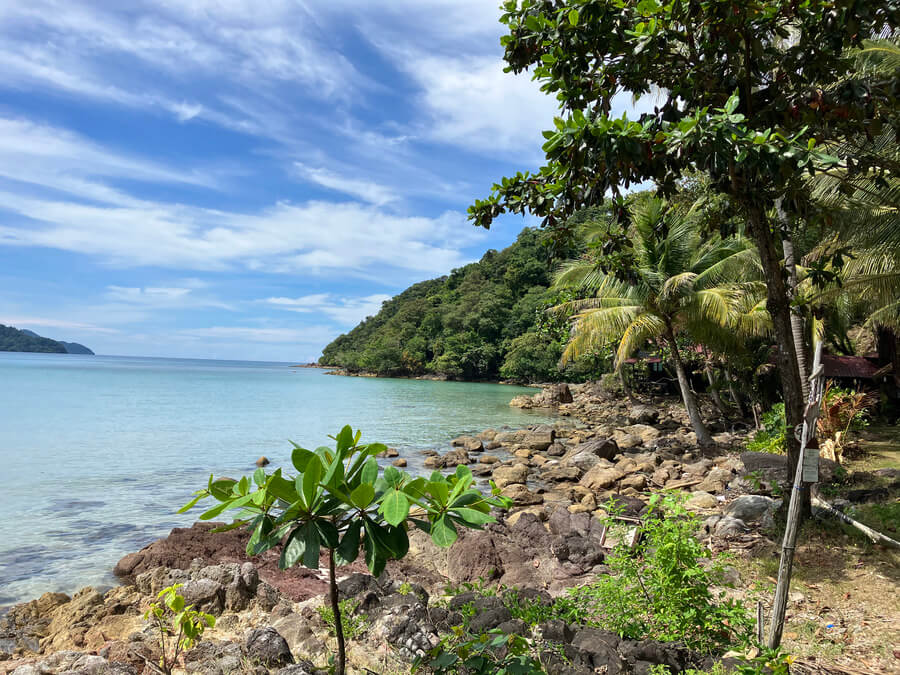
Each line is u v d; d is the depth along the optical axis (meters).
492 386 71.94
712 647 4.75
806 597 6.26
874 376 21.44
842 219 14.09
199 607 6.23
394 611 5.68
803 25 6.42
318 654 5.02
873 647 4.99
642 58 6.04
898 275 15.30
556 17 6.18
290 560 2.48
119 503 12.23
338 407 39.34
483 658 3.34
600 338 21.36
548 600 6.13
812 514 8.76
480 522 2.54
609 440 19.05
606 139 5.08
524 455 20.33
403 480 2.74
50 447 19.34
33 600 6.90
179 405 37.62
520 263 93.12
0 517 11.03
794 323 15.81
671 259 19.89
